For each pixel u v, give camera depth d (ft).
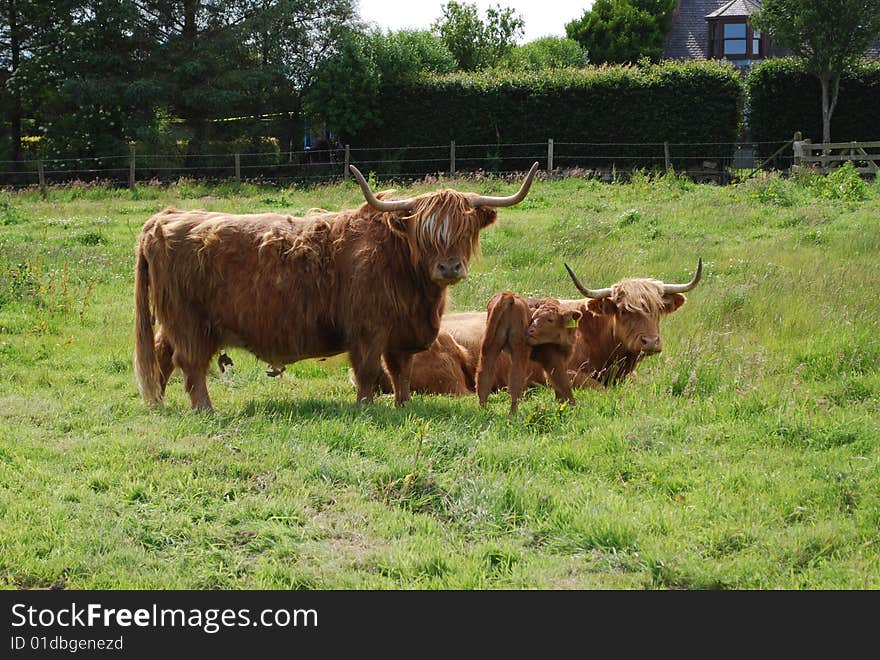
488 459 22.00
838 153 112.27
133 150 111.04
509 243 55.83
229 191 98.63
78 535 18.24
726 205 69.26
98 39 120.88
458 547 18.08
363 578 16.87
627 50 166.50
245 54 125.18
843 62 109.81
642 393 27.78
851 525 18.26
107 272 50.31
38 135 132.87
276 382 32.53
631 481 21.22
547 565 17.24
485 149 115.44
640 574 16.85
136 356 28.32
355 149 114.42
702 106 108.06
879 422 24.70
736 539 17.95
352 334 28.17
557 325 26.27
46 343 36.24
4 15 125.29
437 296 28.55
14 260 51.06
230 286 27.86
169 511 19.39
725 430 24.17
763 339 34.78
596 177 105.40
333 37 122.31
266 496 20.13
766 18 111.55
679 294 30.55
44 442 23.84
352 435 23.52
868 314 36.42
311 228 28.43
